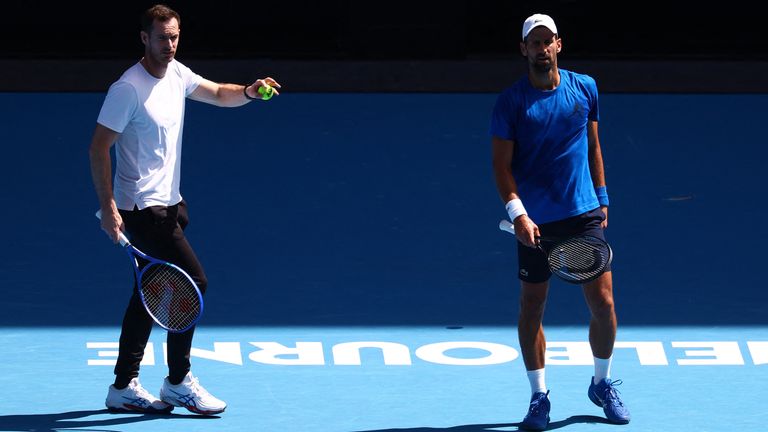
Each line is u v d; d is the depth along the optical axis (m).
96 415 28.36
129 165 27.47
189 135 58.56
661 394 29.86
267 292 37.78
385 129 60.44
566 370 31.39
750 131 60.56
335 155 55.28
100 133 26.80
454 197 48.75
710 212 46.94
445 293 37.78
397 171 52.59
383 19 71.38
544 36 26.62
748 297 37.50
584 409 28.88
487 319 35.41
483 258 41.41
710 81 70.56
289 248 42.41
